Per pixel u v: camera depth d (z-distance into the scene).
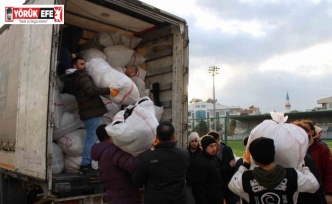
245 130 11.00
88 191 3.90
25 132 4.12
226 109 53.31
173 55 5.14
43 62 3.83
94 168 4.11
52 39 3.71
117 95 4.14
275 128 2.47
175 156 3.10
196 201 4.30
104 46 5.07
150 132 3.32
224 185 4.96
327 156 3.43
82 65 4.37
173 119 5.05
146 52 5.65
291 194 2.25
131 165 3.19
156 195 3.03
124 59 5.11
